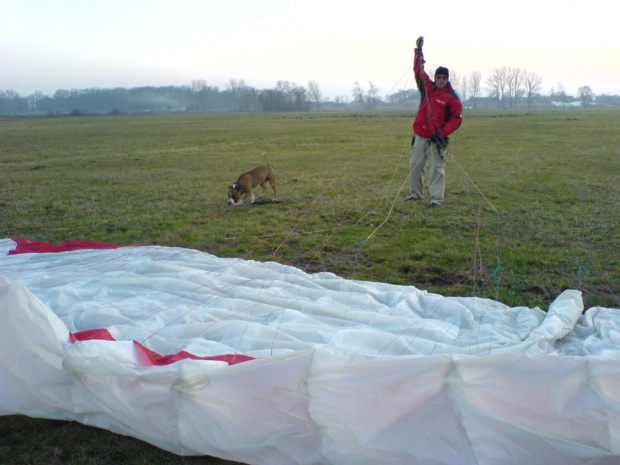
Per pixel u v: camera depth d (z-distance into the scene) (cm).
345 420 254
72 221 825
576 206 873
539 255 609
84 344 296
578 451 237
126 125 4525
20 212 894
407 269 583
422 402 251
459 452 245
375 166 1441
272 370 264
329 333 344
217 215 859
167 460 280
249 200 988
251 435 268
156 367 282
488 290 510
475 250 630
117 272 465
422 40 847
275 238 711
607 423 238
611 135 2406
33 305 308
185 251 536
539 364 247
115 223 808
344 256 632
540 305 477
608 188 1036
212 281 445
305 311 394
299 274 478
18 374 302
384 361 255
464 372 249
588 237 684
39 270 475
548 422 242
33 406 306
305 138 2484
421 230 726
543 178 1170
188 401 274
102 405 289
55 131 3603
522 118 4419
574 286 518
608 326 361
